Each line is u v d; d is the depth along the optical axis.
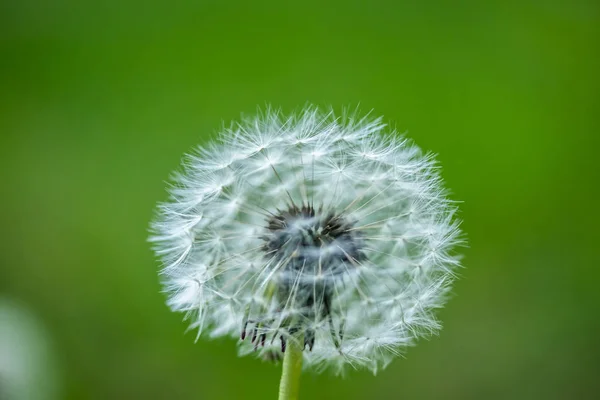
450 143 0.45
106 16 0.50
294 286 0.29
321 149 0.30
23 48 0.49
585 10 0.48
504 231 0.42
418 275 0.30
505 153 0.44
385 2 0.49
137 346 0.39
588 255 0.41
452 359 0.38
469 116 0.45
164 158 0.45
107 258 0.41
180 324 0.39
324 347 0.29
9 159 0.45
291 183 0.30
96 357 0.39
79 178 0.45
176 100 0.47
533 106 0.46
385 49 0.48
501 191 0.43
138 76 0.48
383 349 0.29
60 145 0.46
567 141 0.44
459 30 0.48
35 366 0.36
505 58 0.47
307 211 0.30
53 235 0.42
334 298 0.29
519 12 0.49
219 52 0.48
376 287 0.29
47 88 0.48
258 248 0.30
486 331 0.39
